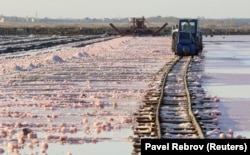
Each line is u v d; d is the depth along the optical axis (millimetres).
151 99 43875
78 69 73062
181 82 56219
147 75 65125
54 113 38844
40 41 175625
